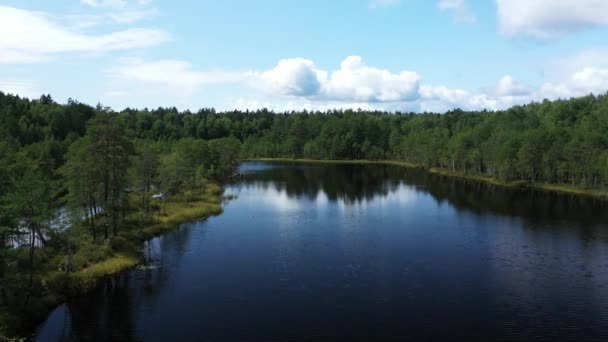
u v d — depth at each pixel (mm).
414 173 187250
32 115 184000
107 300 47938
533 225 83562
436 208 102438
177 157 115938
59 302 46969
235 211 98625
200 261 61562
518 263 60344
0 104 182375
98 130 62531
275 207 103750
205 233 77562
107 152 63188
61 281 49344
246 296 49031
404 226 83125
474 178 163250
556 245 69375
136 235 71375
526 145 141125
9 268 43312
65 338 39688
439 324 42188
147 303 47156
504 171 147000
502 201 111938
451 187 139625
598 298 48156
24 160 74188
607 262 60688
